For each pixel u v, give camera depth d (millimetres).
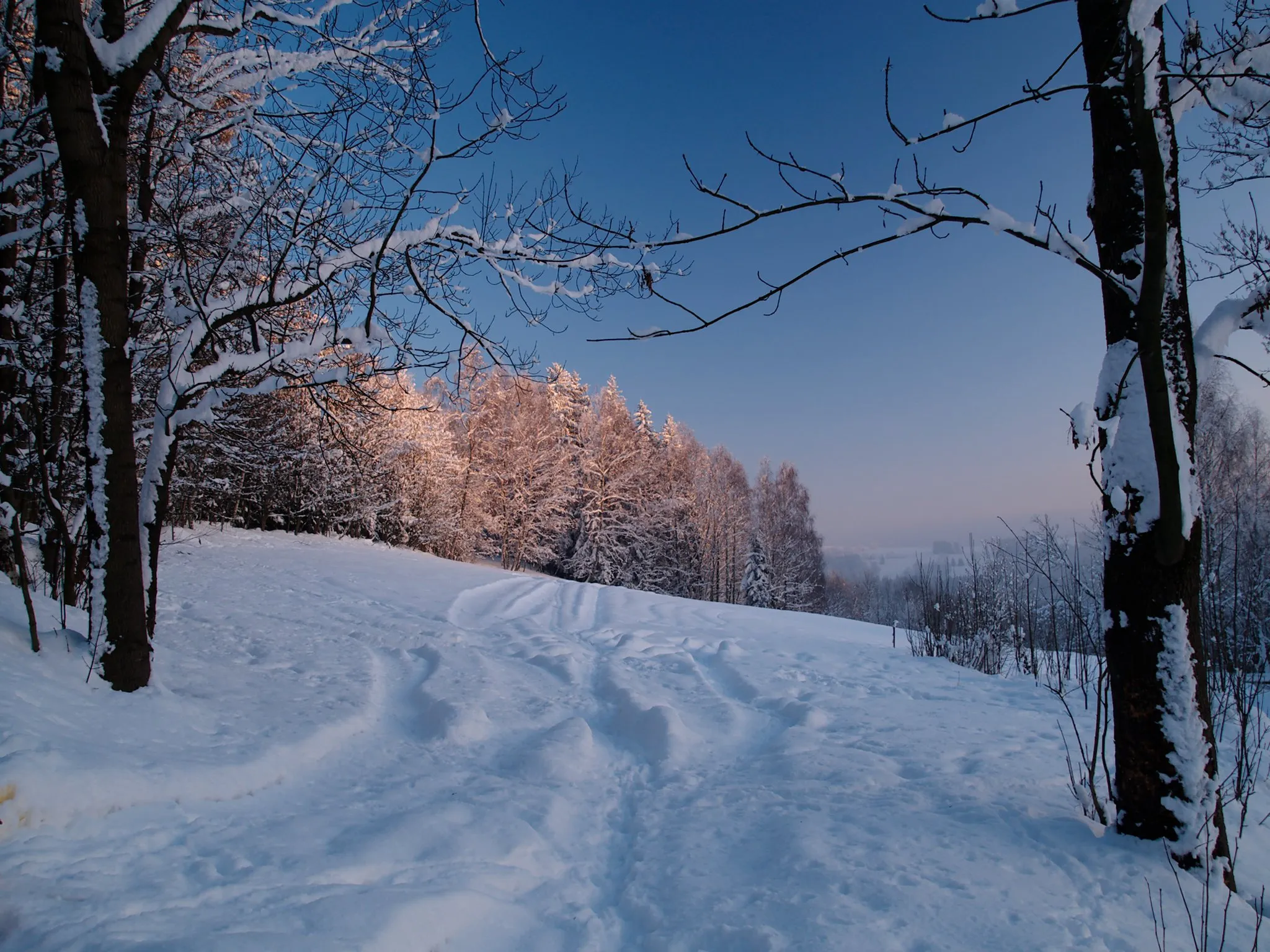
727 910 2727
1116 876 2881
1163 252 2428
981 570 10516
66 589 4711
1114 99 3367
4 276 5832
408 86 5199
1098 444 3371
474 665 7629
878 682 7973
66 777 2873
